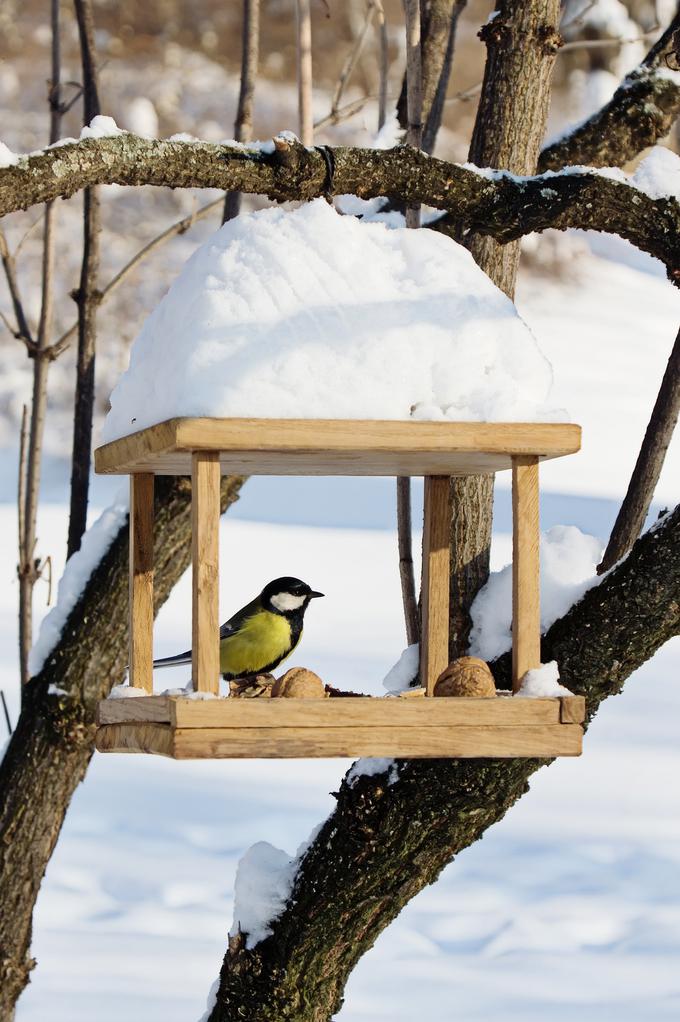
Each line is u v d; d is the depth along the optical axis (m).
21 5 35.31
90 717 6.44
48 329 7.45
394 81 25.30
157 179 4.75
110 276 30.67
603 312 39.00
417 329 4.55
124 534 6.51
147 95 35.16
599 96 33.81
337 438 4.37
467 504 5.50
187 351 4.43
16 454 27.83
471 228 5.36
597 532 20.91
